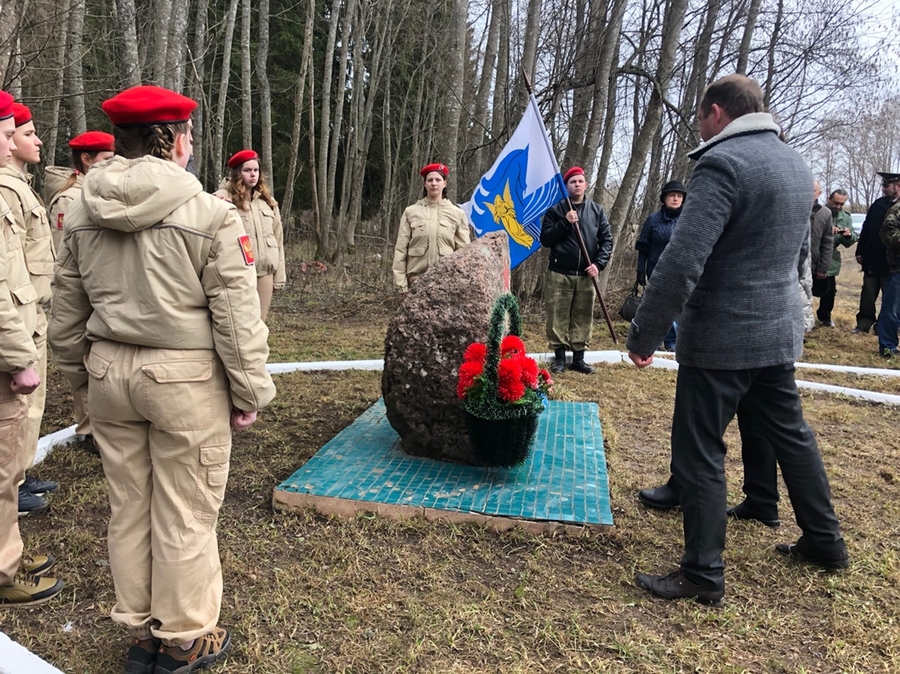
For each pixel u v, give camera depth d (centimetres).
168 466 184
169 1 723
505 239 441
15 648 197
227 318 179
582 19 1021
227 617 228
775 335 238
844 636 223
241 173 507
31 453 306
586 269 559
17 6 498
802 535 280
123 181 168
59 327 193
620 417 468
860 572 263
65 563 261
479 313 341
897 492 345
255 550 274
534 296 949
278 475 350
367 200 2445
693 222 226
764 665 209
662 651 214
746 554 276
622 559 273
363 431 406
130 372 176
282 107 2103
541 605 239
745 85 238
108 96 796
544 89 929
